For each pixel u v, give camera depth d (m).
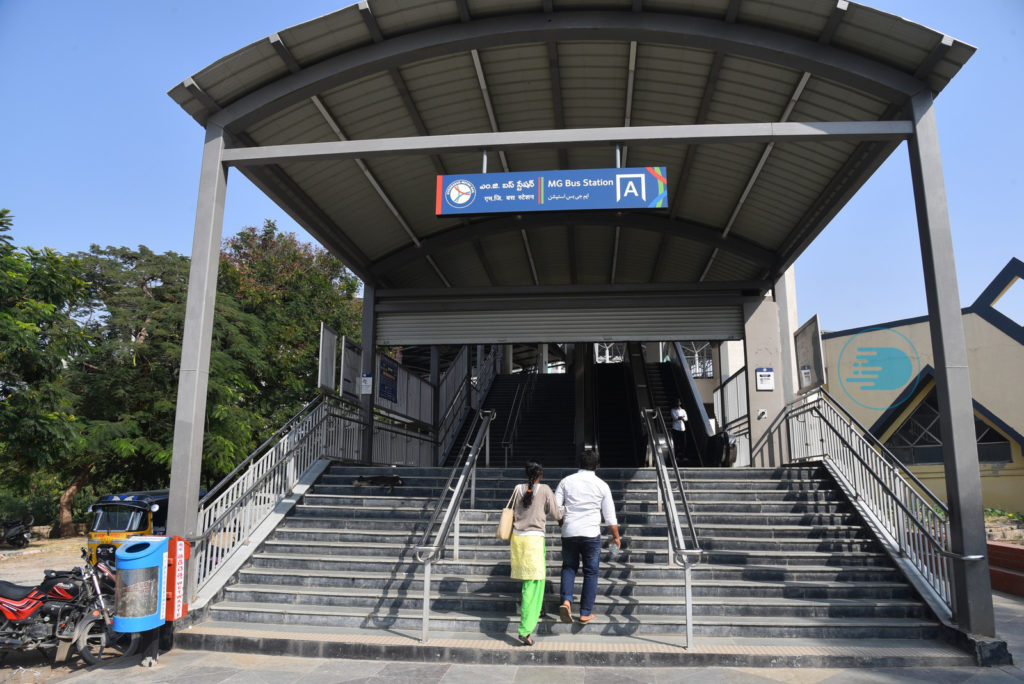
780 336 11.43
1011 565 9.56
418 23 7.00
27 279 13.12
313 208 9.67
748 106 8.13
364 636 5.94
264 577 7.23
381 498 8.92
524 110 8.77
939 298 6.16
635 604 6.41
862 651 5.50
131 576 5.45
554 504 5.95
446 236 11.48
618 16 6.85
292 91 7.19
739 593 6.69
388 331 12.22
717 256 12.52
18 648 5.72
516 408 17.11
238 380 18.27
